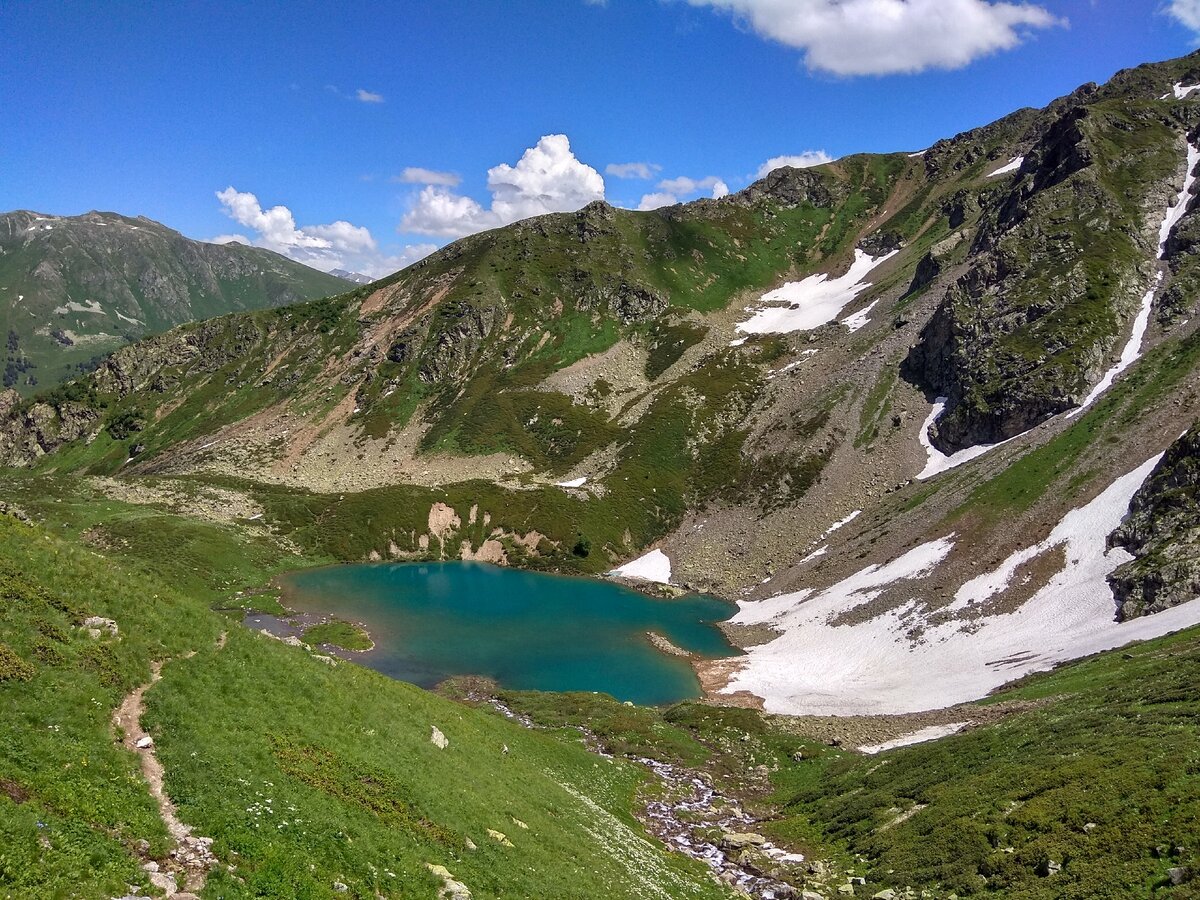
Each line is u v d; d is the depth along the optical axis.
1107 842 30.25
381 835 26.62
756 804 56.31
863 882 37.41
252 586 120.88
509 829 33.41
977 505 107.81
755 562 134.38
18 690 23.81
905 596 97.81
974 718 61.81
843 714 74.19
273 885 20.92
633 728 72.50
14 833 17.89
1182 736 36.94
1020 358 132.25
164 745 25.27
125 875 18.50
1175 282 135.38
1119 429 105.75
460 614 114.69
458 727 44.19
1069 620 78.00
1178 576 71.25
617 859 37.19
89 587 31.92
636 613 118.88
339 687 37.09
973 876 33.00
